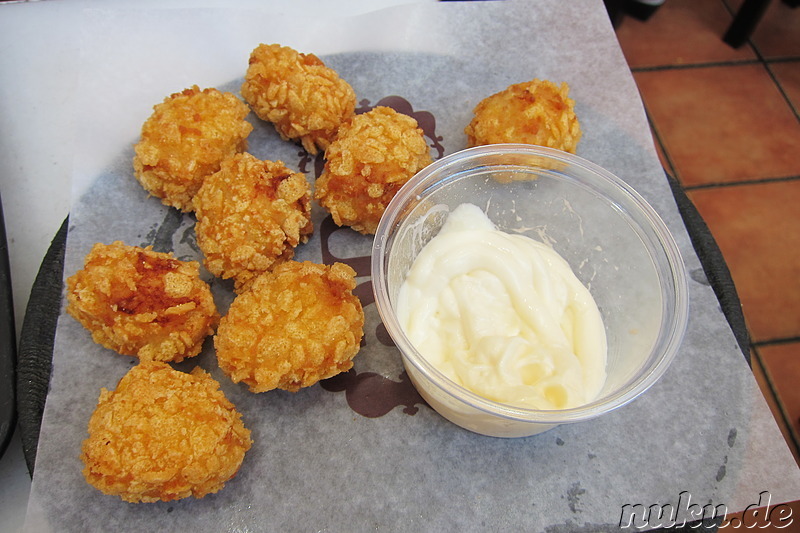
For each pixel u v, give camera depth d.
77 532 0.17
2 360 0.18
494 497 0.18
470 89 0.25
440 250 0.19
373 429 0.19
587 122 0.24
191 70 0.24
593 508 0.18
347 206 0.21
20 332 0.21
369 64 0.25
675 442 0.19
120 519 0.17
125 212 0.21
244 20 0.24
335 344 0.18
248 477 0.18
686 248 0.22
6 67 0.25
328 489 0.18
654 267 0.19
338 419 0.19
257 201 0.19
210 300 0.19
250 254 0.19
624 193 0.19
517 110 0.21
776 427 0.19
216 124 0.21
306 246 0.22
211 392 0.17
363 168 0.20
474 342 0.18
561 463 0.18
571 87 0.25
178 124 0.20
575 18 0.26
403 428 0.19
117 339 0.18
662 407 0.19
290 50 0.22
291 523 0.17
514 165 0.20
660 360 0.17
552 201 0.21
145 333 0.18
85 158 0.22
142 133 0.21
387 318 0.17
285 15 0.25
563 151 0.20
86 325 0.18
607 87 0.25
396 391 0.19
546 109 0.21
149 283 0.18
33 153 0.23
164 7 0.25
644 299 0.19
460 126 0.24
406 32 0.25
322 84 0.22
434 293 0.19
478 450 0.18
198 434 0.16
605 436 0.19
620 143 0.24
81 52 0.23
